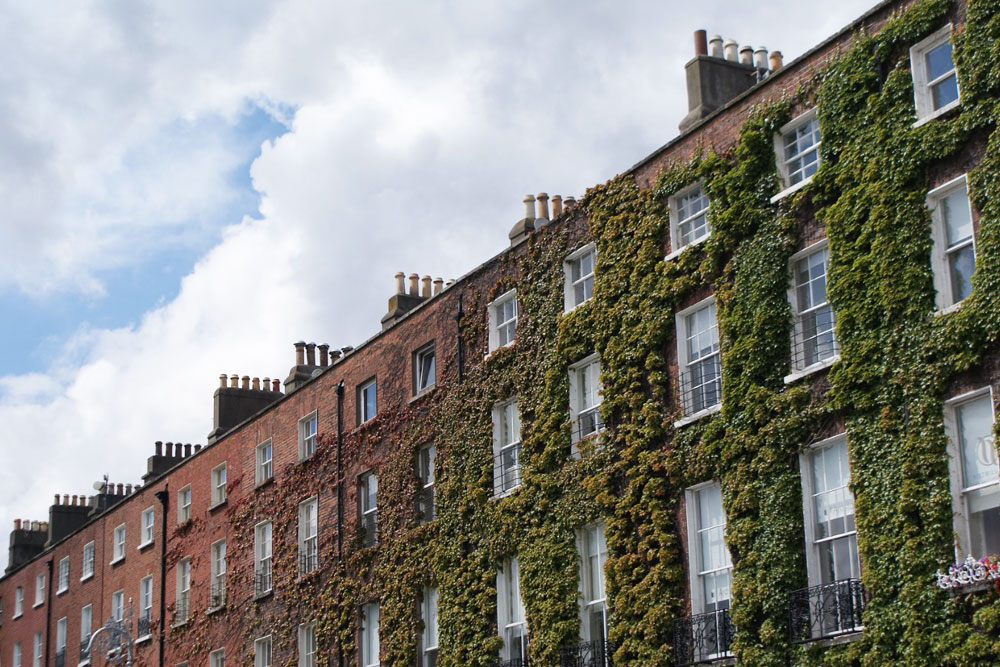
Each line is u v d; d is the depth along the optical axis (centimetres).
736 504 2817
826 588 2595
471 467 3712
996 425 2367
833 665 2548
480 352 3791
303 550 4472
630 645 3033
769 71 3409
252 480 4834
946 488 2419
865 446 2561
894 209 2602
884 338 2569
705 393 3016
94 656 5909
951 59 2611
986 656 2294
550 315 3519
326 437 4447
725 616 2830
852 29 2795
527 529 3438
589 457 3269
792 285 2852
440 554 3762
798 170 2908
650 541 3038
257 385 5559
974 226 2488
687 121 3316
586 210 3459
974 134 2520
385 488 4081
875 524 2511
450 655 3641
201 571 5097
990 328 2405
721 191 3031
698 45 3391
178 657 5122
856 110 2733
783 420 2752
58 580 6469
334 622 4206
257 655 4616
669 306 3133
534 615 3347
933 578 2397
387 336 4222
